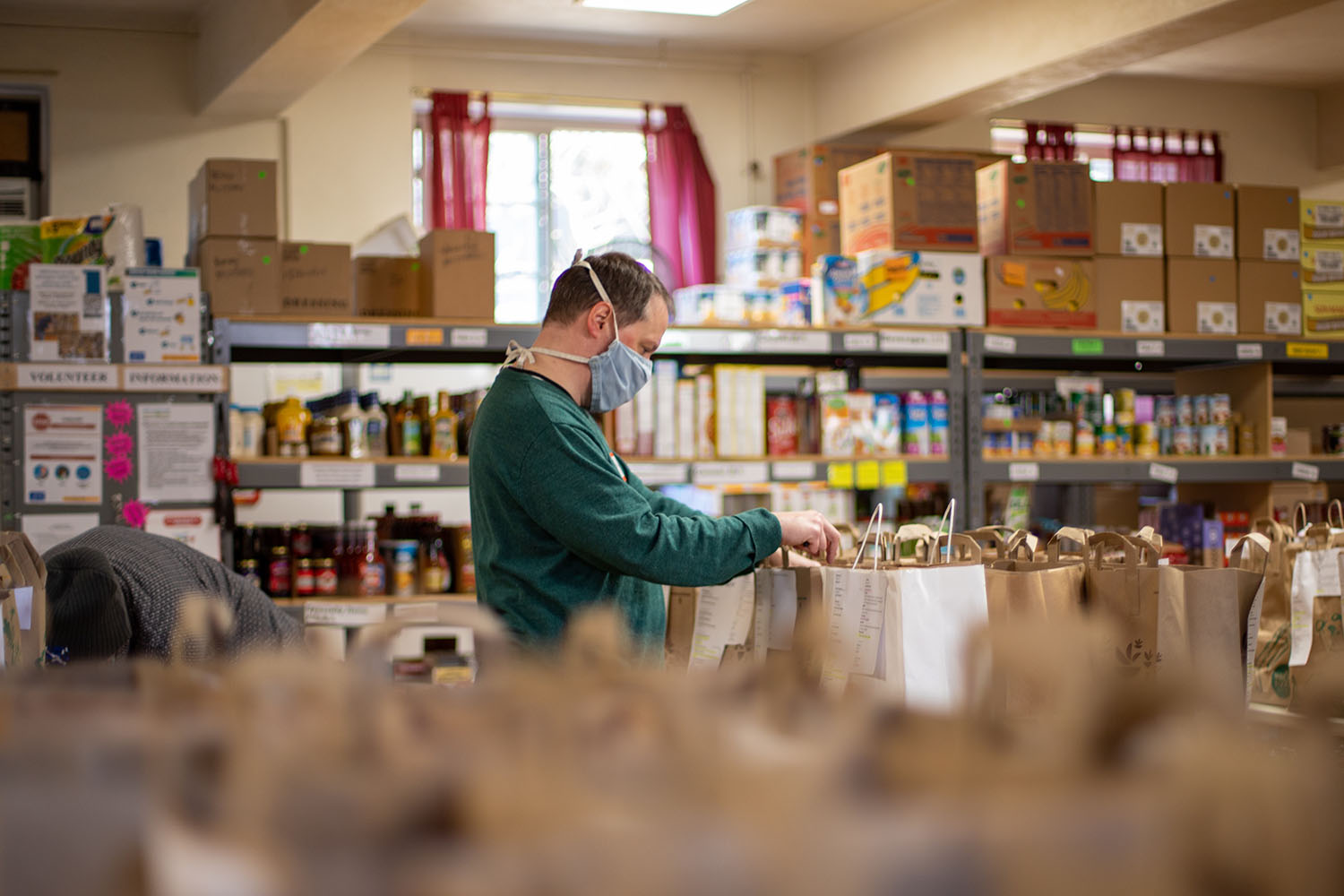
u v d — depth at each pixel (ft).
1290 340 15.30
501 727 1.27
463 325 12.39
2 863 1.24
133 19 19.06
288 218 19.89
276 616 7.77
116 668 1.60
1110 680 1.16
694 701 1.27
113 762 1.25
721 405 13.52
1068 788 1.10
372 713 1.30
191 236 13.17
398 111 20.57
